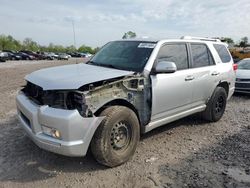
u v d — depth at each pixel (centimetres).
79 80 361
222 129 584
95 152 374
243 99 930
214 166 407
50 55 5778
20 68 2542
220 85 635
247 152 461
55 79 373
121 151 400
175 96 483
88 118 352
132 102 410
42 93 374
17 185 346
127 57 472
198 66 548
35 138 365
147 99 434
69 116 339
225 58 653
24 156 422
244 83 958
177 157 437
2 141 477
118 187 347
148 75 432
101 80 365
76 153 350
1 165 393
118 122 387
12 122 582
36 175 370
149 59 445
